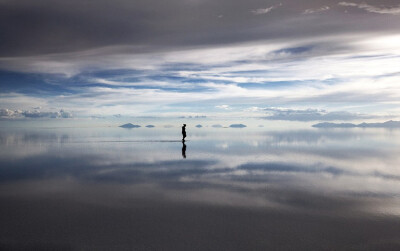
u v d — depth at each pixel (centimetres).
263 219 858
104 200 1053
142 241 708
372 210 939
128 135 6519
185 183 1349
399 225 805
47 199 1062
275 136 6144
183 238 725
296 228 787
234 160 2122
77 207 971
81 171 1650
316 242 700
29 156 2316
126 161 2048
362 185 1315
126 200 1055
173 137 5478
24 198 1075
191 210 942
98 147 3150
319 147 3281
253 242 700
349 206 986
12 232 761
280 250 660
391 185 1310
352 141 4450
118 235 743
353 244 689
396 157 2322
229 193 1161
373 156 2383
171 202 1032
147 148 3038
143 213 910
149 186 1282
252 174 1582
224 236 736
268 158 2241
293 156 2367
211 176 1520
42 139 4753
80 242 702
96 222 833
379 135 7000
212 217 875
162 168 1766
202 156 2342
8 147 3147
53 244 691
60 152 2623
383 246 678
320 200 1060
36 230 773
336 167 1823
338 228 786
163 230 775
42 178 1443
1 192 1170
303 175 1552
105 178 1453
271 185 1315
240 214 902
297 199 1074
